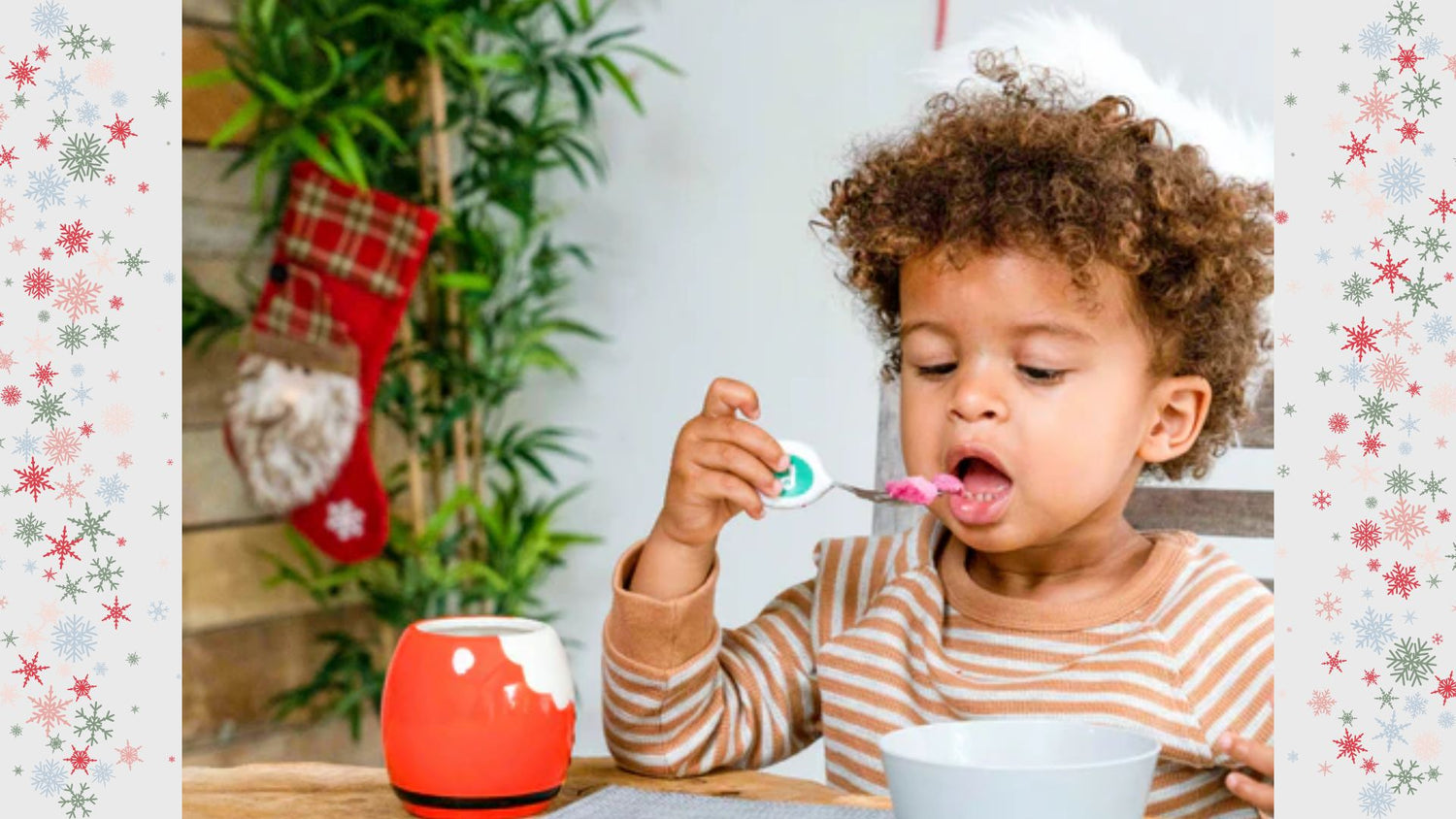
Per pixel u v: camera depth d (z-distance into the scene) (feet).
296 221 6.92
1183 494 4.33
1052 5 5.84
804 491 2.91
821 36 6.83
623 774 3.00
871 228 3.24
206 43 7.13
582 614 7.79
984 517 3.01
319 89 6.68
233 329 7.14
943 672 3.18
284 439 6.85
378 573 7.52
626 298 7.52
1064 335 2.96
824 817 2.43
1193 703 2.97
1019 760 2.34
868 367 6.76
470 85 7.47
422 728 2.44
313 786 2.70
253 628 7.50
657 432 7.51
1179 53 5.57
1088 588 3.24
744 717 3.25
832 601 3.51
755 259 7.11
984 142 3.15
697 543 3.02
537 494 7.95
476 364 7.48
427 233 6.76
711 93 7.18
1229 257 3.25
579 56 7.11
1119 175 3.06
